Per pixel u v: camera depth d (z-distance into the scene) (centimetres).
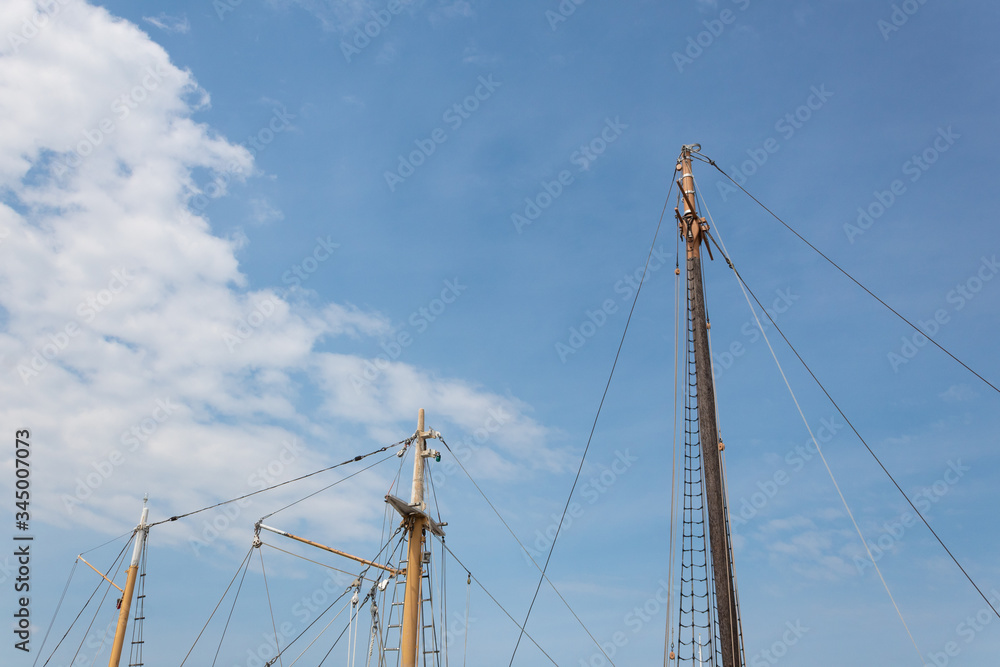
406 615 4016
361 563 4212
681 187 2625
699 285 2456
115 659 4878
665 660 2233
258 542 4416
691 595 2212
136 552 5172
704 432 2219
